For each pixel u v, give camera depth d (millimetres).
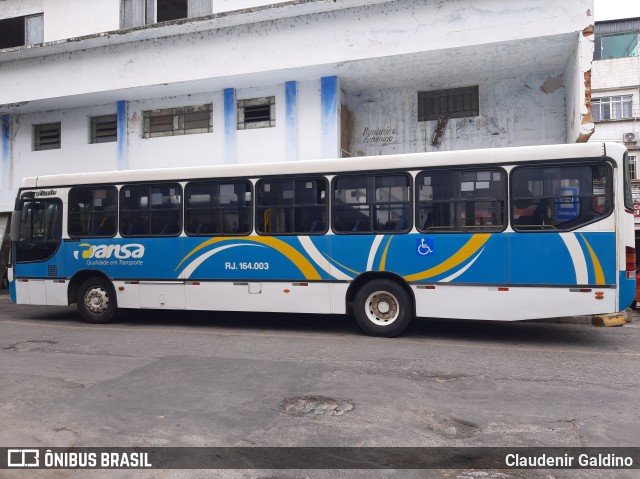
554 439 3896
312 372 5742
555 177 7059
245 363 6184
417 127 13438
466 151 7465
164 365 6145
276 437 3969
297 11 11859
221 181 8672
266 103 13414
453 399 4812
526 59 11641
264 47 12328
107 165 14742
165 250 8938
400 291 7703
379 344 7273
